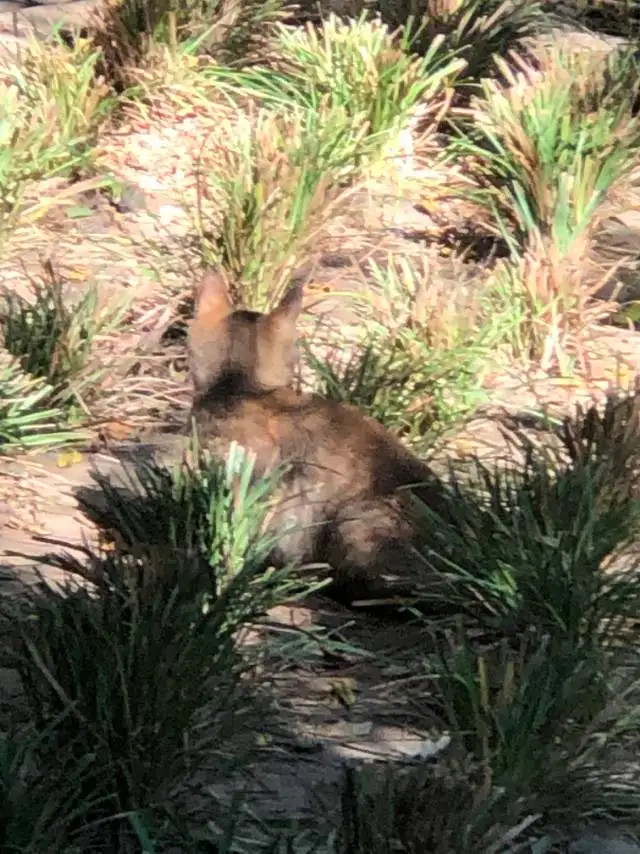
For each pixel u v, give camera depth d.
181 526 4.66
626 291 7.52
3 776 3.31
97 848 3.54
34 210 7.30
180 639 3.75
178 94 8.63
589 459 5.16
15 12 9.62
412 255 7.60
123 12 8.91
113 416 5.89
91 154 7.82
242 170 7.21
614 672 4.32
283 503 4.84
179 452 5.37
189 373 6.07
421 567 4.71
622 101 8.80
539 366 6.71
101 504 5.20
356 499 4.80
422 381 5.95
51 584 4.61
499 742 3.84
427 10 9.73
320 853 3.55
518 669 4.27
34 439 5.50
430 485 4.89
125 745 3.55
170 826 3.60
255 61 9.25
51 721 3.61
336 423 4.94
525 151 7.83
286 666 4.41
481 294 6.80
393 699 4.32
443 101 9.08
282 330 5.18
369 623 4.76
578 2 11.17
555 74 8.77
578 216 7.37
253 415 4.98
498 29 9.62
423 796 3.59
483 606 4.64
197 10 9.12
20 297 6.35
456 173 8.45
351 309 6.84
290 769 3.92
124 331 6.43
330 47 8.78
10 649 4.17
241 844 3.56
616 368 6.70
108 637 3.66
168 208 7.76
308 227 7.11
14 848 3.20
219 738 3.77
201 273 6.90
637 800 3.93
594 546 4.70
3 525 5.00
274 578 4.55
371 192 8.20
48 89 8.01
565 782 3.81
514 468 5.32
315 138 7.66
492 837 3.52
